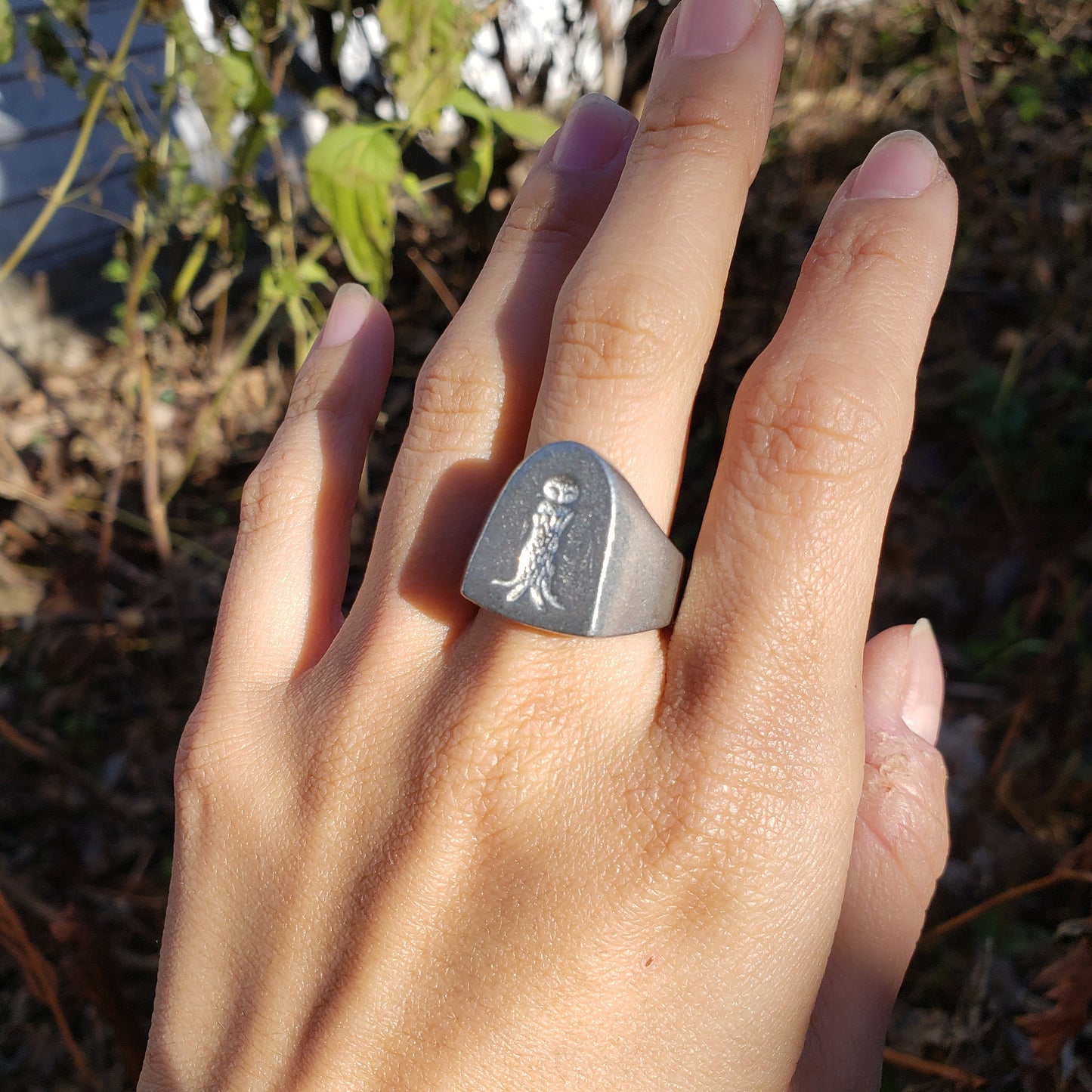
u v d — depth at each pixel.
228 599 0.14
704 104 0.12
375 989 0.12
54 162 0.47
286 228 0.27
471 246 0.39
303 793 0.12
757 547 0.11
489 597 0.11
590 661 0.12
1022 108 0.44
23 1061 0.23
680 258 0.12
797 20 0.51
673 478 0.12
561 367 0.12
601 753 0.12
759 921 0.11
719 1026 0.11
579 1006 0.11
